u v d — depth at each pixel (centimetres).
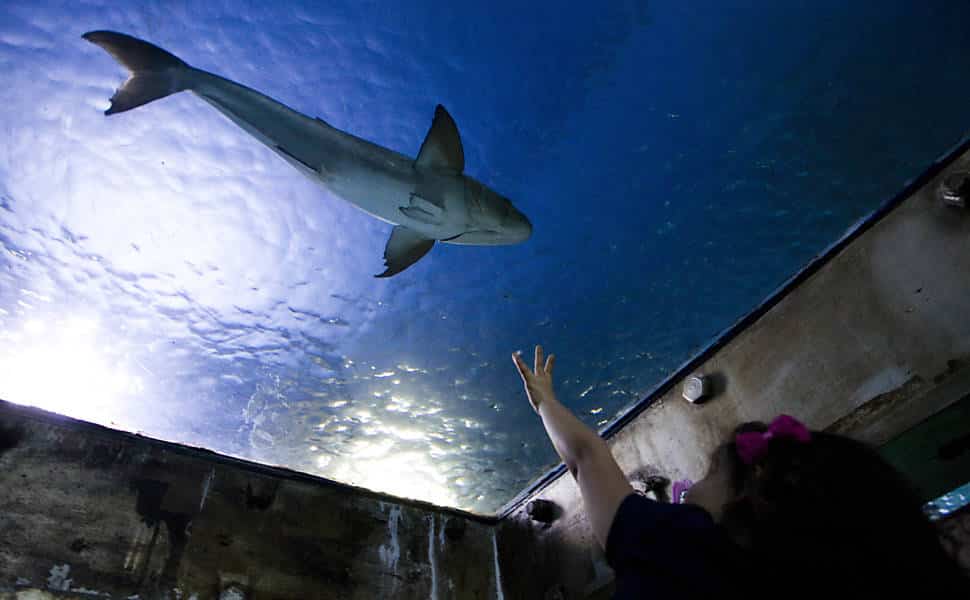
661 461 378
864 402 311
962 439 296
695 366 388
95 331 546
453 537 423
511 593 416
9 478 307
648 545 127
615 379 620
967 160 320
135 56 417
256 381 582
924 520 118
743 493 127
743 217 606
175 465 349
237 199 553
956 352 293
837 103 580
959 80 557
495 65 570
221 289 569
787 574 110
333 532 379
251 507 360
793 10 553
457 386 609
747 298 608
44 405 527
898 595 106
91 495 319
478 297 615
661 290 621
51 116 509
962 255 308
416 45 552
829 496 116
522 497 445
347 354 599
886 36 553
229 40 525
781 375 347
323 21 529
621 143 606
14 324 528
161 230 548
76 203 527
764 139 595
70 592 292
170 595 312
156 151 532
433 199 466
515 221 495
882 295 326
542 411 188
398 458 587
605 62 577
